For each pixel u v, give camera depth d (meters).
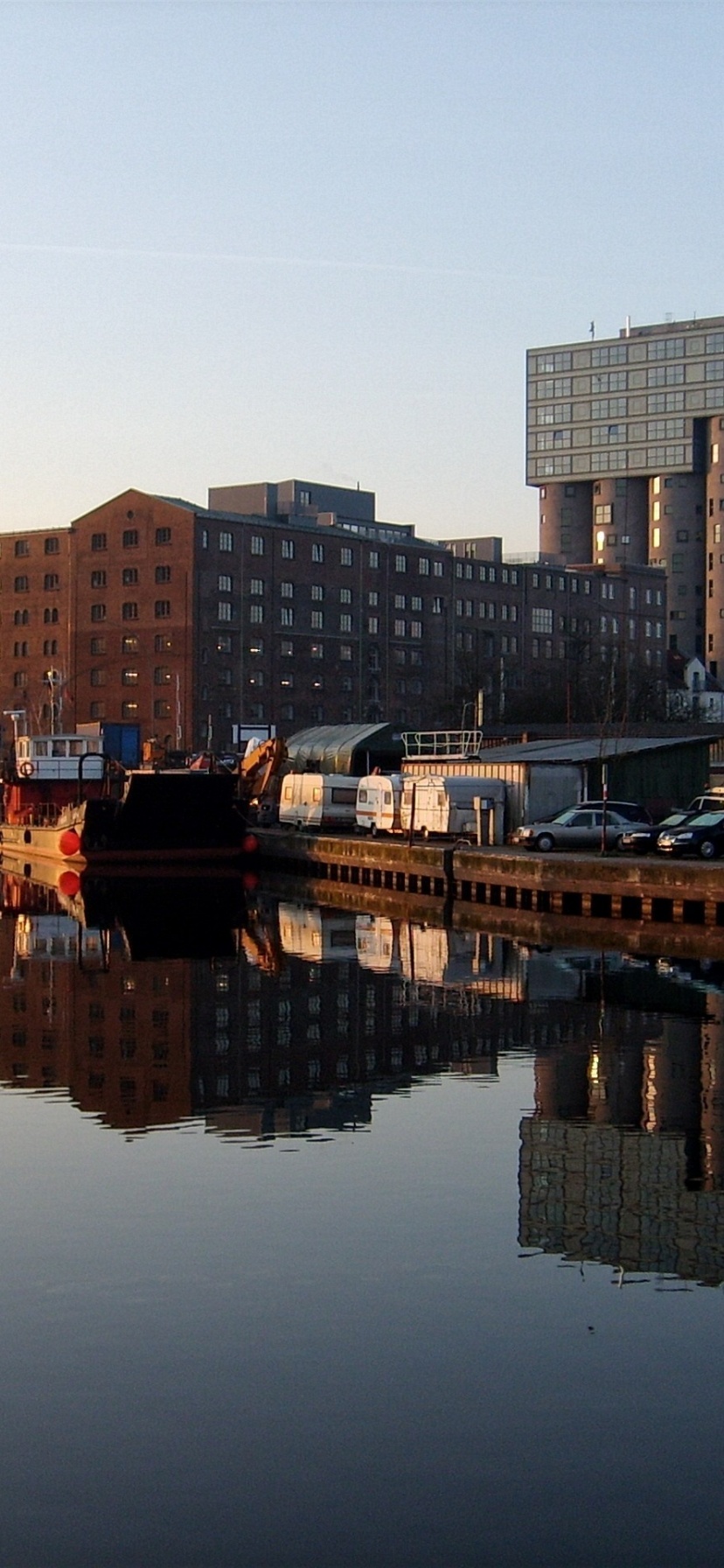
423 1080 27.88
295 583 155.88
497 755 80.38
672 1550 12.21
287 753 98.69
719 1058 29.47
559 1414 14.23
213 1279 17.45
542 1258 18.08
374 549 161.88
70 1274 17.61
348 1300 16.81
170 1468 13.38
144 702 152.00
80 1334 15.95
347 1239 18.75
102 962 44.72
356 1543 12.34
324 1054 30.27
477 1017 34.25
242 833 81.81
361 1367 15.19
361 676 160.75
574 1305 16.69
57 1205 20.20
